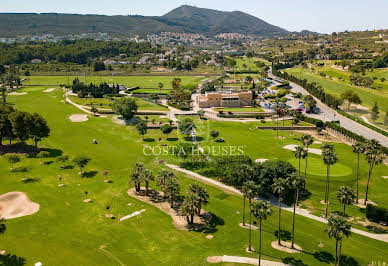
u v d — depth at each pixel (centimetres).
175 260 8438
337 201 11719
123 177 13538
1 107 16588
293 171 12181
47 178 13188
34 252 8631
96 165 14638
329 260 8481
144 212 10869
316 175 13500
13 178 13075
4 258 8325
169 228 9975
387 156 14925
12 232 9506
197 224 10219
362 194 12169
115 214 10719
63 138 18100
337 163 14762
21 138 15975
